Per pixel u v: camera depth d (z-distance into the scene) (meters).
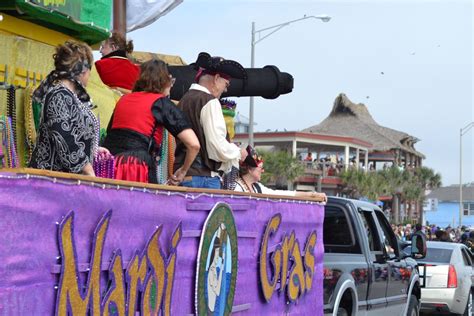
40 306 4.50
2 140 6.38
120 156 6.46
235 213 6.95
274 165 78.88
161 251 5.77
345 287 10.15
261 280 7.46
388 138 116.56
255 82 10.93
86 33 8.34
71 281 4.75
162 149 7.64
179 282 6.07
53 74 5.60
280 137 84.88
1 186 4.23
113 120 6.69
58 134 5.30
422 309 18.92
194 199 6.23
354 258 10.85
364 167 99.69
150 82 6.71
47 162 5.38
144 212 5.52
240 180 9.34
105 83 9.27
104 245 5.06
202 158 7.46
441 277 18.72
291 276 8.18
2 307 4.22
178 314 6.05
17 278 4.33
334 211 11.22
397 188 107.69
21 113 7.33
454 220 138.75
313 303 8.87
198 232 6.30
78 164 5.36
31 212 4.43
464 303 19.16
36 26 7.80
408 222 106.25
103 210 5.05
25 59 7.50
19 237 4.35
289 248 8.16
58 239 4.63
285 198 8.06
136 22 13.53
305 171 84.38
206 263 6.40
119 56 9.28
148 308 5.58
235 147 7.59
